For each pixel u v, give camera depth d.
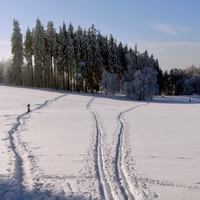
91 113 21.45
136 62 54.53
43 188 5.47
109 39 58.06
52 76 52.78
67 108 27.12
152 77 48.09
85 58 50.62
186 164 7.18
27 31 52.22
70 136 11.34
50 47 51.31
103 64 56.28
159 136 11.20
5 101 30.81
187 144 9.56
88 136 11.34
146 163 7.32
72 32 51.84
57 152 8.54
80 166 7.03
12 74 50.69
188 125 14.10
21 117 18.48
